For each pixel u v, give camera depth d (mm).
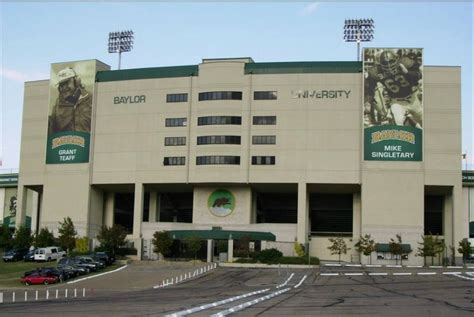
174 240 111938
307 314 30312
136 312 30984
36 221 136625
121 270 87438
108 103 121312
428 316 29391
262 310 32406
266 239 109875
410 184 109938
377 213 109625
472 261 109875
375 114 111500
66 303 40188
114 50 134250
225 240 108875
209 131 114562
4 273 81562
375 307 34812
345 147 112125
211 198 116562
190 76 117312
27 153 127125
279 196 125125
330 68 114125
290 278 74125
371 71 112500
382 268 93125
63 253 102625
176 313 29281
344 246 112000
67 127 122875
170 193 126625
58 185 122250
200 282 71125
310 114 113250
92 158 120750
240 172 112812
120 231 110875
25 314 30703
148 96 119062
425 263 109562
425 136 111188
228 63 116000
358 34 125812
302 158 112375
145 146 117875
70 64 124375
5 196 152875
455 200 109625
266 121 113938
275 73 114812
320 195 122938
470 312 31547
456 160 110375
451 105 111688
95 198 122312
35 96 128750
